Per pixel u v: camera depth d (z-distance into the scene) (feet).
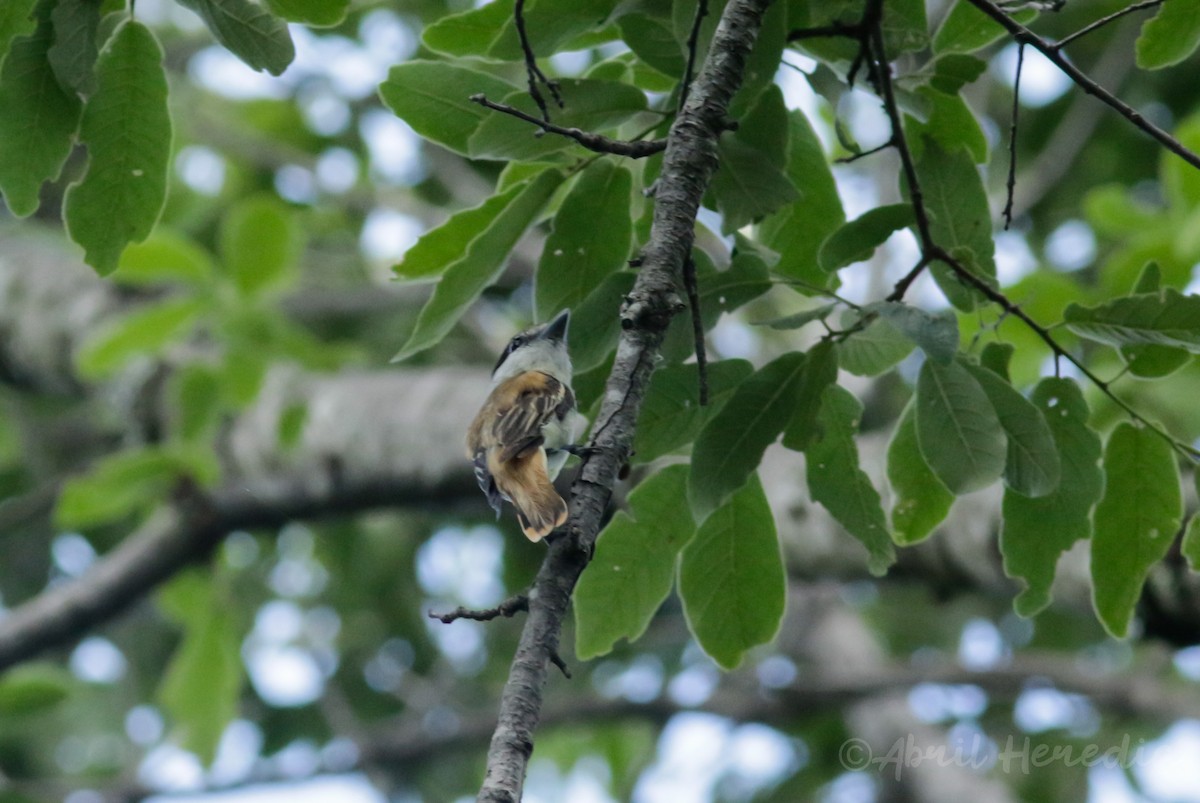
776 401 18.69
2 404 55.67
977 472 17.95
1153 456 19.70
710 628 20.67
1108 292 33.12
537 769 55.42
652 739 55.67
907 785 53.57
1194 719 49.11
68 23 17.57
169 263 37.24
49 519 58.03
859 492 20.10
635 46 18.57
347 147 56.44
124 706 58.23
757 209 18.39
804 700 54.80
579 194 19.53
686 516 20.33
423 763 57.31
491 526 57.11
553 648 13.89
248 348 38.47
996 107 51.98
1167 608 25.71
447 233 20.03
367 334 53.88
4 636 43.86
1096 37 50.14
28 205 18.54
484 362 53.11
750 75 17.70
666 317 15.98
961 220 19.51
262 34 17.74
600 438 15.38
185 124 52.44
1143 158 53.01
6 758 56.75
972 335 23.70
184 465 39.81
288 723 57.82
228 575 44.50
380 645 56.39
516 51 18.98
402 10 50.14
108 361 37.68
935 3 25.72
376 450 41.22
